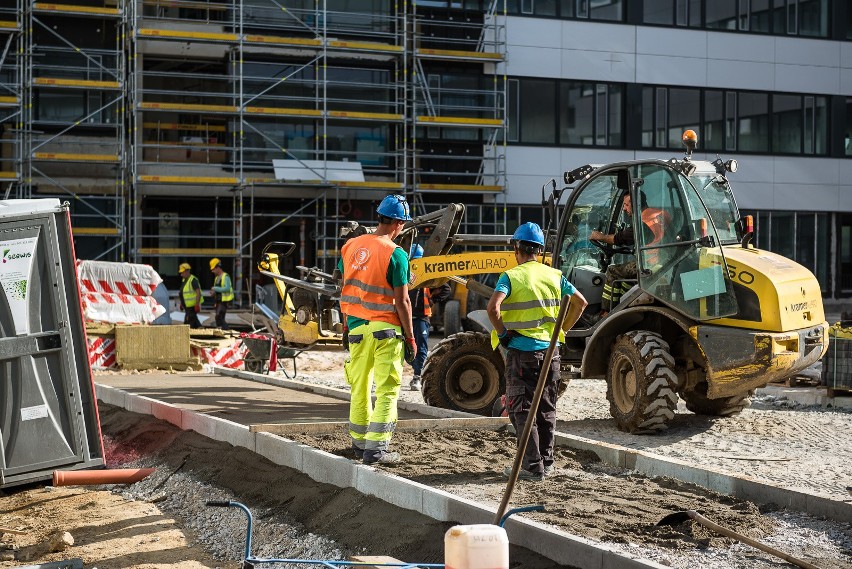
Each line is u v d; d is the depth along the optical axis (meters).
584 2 31.97
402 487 7.03
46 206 8.92
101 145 28.62
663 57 32.66
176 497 8.92
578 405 13.44
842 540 6.39
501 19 31.12
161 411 11.60
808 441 10.39
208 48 28.61
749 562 5.78
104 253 27.41
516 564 5.88
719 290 10.35
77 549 7.34
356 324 8.29
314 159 29.72
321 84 29.52
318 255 29.33
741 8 33.38
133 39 27.47
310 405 12.02
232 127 28.89
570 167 31.91
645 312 11.43
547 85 31.73
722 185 11.46
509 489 5.39
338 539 6.96
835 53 34.38
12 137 27.84
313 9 29.53
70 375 8.95
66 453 8.95
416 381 15.19
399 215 8.34
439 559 6.10
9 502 9.17
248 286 28.25
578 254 12.02
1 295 8.72
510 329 7.88
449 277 12.37
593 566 5.53
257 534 7.45
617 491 7.52
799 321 10.45
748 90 33.50
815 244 34.44
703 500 7.30
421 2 30.52
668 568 5.22
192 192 28.34
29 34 27.66
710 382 10.51
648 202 10.97
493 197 31.17
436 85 30.75
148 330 17.23
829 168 34.44
